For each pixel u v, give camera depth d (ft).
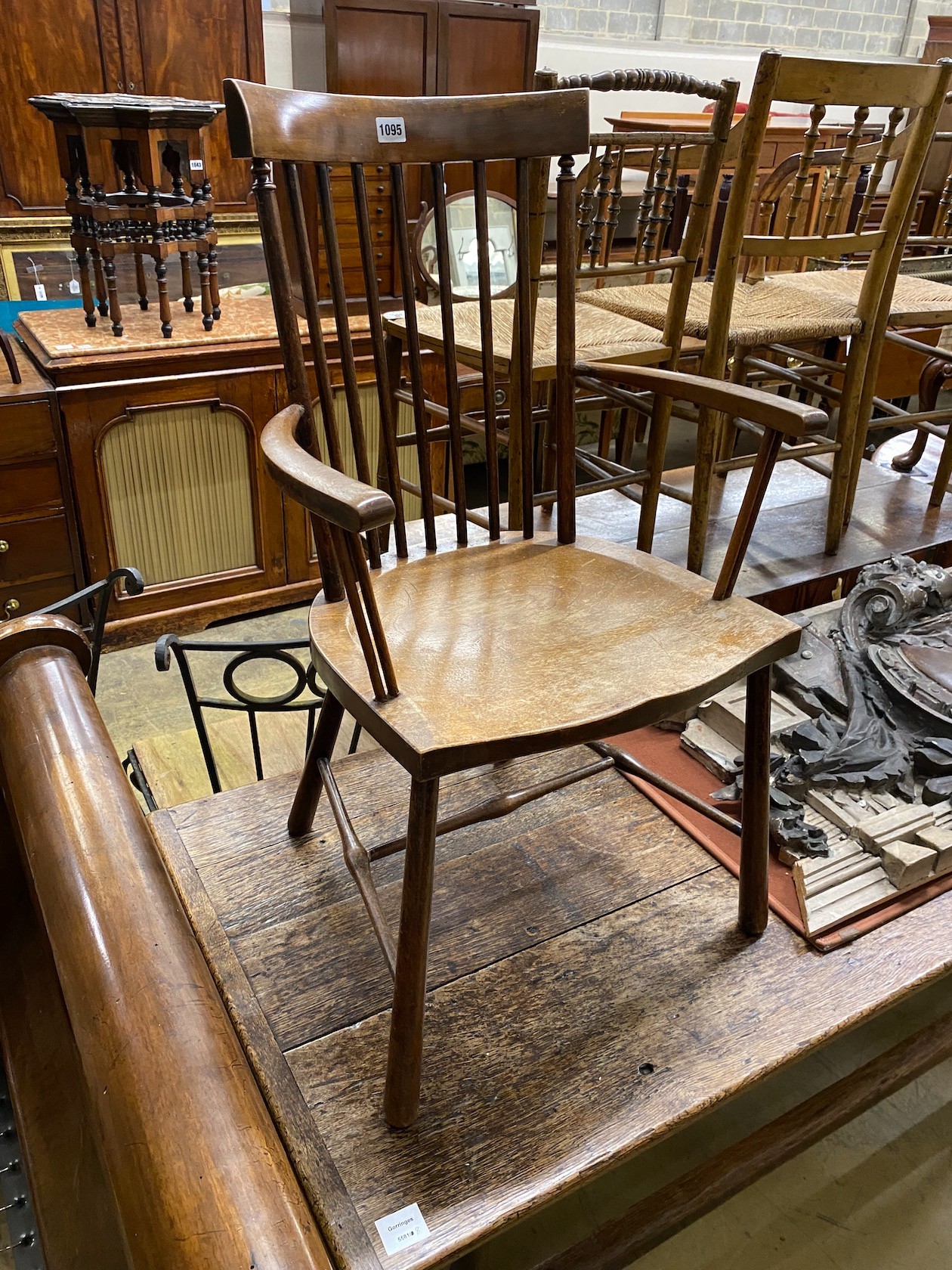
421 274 8.16
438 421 8.65
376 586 3.71
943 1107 4.73
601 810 4.61
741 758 4.87
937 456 8.66
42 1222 3.05
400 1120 3.07
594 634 3.35
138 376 7.05
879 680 5.17
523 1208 2.88
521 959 3.76
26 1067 3.45
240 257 9.36
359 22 8.15
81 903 2.25
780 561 6.27
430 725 2.73
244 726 6.24
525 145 3.62
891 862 4.13
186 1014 2.01
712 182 4.93
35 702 2.96
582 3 12.55
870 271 5.68
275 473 2.70
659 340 5.49
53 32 7.72
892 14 15.49
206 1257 1.59
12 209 8.27
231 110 2.98
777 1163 3.74
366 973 3.67
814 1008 3.58
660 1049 3.40
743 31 14.01
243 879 4.08
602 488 5.39
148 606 7.91
